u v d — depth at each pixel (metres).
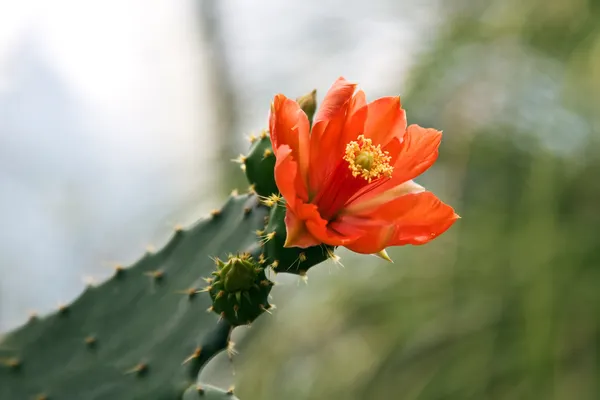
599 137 0.80
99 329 0.49
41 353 0.50
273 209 0.44
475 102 0.90
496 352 0.76
